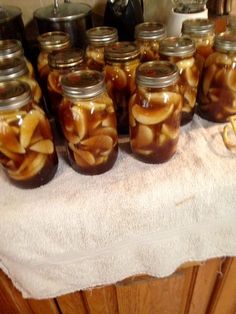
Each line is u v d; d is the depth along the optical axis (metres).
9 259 0.55
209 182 0.53
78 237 0.53
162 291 0.76
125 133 0.65
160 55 0.59
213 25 0.66
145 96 0.50
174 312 0.86
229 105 0.61
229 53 0.57
